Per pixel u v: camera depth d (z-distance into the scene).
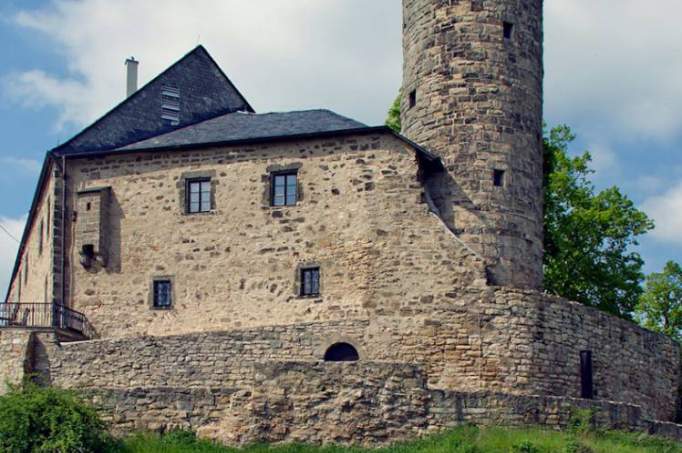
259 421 29.70
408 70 39.94
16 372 34.91
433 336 35.22
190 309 37.97
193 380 35.06
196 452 28.67
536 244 38.25
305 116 40.25
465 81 38.34
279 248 37.56
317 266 37.06
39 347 35.38
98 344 35.28
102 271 38.84
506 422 30.16
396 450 28.84
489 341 34.91
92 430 28.95
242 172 38.44
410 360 35.22
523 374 34.72
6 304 38.34
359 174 37.25
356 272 36.56
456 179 37.69
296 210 37.66
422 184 37.19
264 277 37.50
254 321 37.31
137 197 39.16
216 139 38.91
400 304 35.78
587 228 48.69
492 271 37.09
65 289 38.94
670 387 39.72
